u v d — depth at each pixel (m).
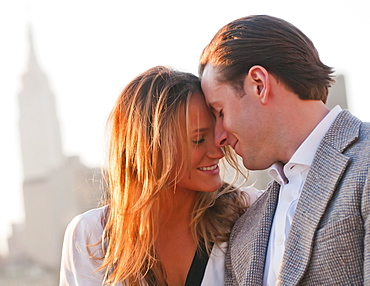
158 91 2.99
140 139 3.00
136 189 3.05
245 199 3.21
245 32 2.64
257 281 2.66
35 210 50.03
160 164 3.01
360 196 2.35
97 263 3.05
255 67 2.60
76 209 46.34
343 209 2.37
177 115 2.94
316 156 2.53
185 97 2.95
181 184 3.01
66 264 3.09
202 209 3.03
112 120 3.12
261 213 2.85
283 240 2.60
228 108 2.68
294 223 2.50
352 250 2.34
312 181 2.50
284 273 2.47
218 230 3.05
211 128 2.95
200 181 2.99
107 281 2.99
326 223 2.41
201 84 2.83
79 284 3.04
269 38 2.60
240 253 2.84
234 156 3.18
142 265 3.05
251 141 2.66
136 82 3.10
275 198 2.78
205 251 3.07
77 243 3.07
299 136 2.61
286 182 2.71
